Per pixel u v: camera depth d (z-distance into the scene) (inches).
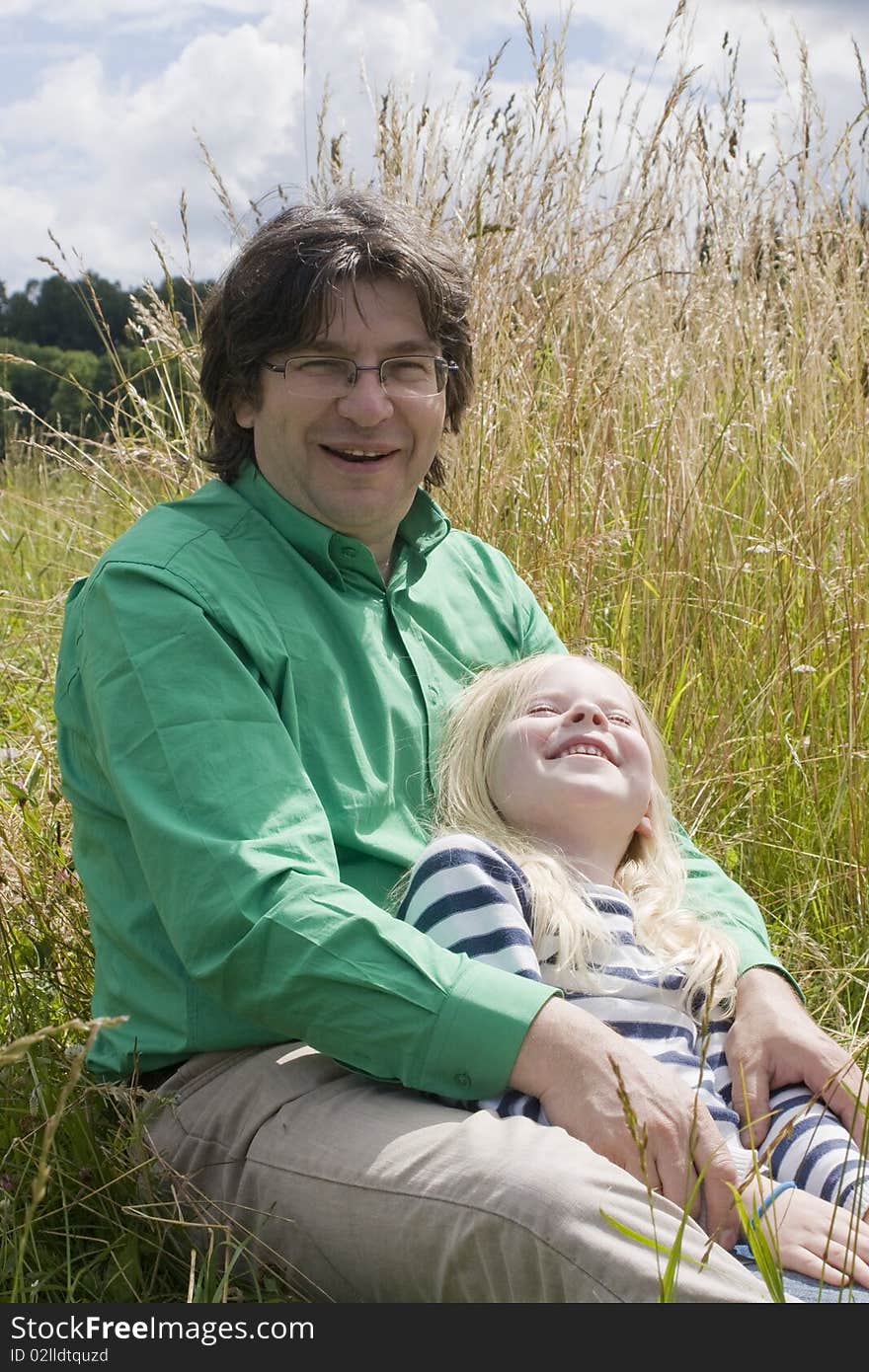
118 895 79.4
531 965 74.0
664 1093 66.6
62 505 170.9
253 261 84.5
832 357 169.9
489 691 88.1
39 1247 74.9
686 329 173.2
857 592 133.9
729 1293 58.6
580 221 161.5
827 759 127.1
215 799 72.3
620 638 137.7
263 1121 72.4
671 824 95.1
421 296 84.3
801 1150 72.7
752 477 153.5
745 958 83.7
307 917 69.3
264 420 85.4
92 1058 81.1
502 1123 65.4
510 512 143.2
